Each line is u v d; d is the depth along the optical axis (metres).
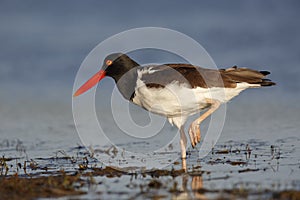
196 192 8.88
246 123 15.08
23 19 28.69
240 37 23.86
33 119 17.16
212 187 9.09
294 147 11.98
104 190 9.20
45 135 14.91
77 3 29.25
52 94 20.75
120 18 27.88
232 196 8.48
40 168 11.05
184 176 9.95
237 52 22.58
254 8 26.80
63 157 12.11
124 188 9.30
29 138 14.60
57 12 29.12
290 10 26.09
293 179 9.37
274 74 19.92
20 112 18.23
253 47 22.78
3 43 25.62
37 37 26.03
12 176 10.23
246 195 8.48
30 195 8.95
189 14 26.98
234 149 12.11
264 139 13.05
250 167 10.40
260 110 16.69
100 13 28.55
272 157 11.12
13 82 22.55
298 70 20.12
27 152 12.85
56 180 9.77
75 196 8.88
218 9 27.56
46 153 12.67
